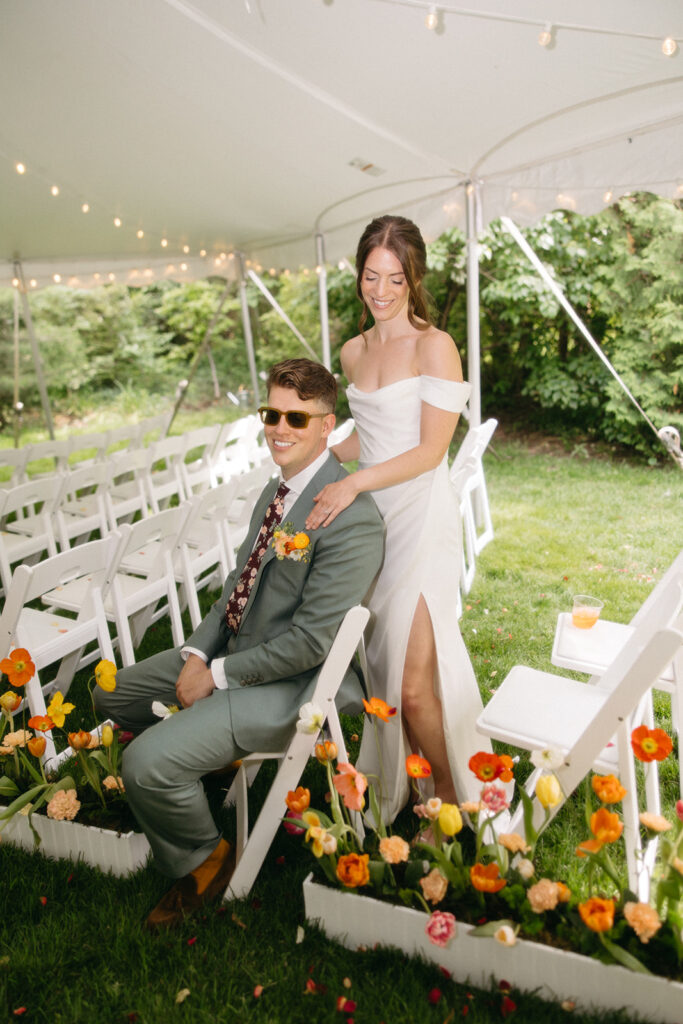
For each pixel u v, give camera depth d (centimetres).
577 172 432
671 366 604
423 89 354
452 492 223
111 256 792
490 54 315
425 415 214
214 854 202
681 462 317
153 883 207
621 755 169
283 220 640
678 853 170
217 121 420
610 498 591
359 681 220
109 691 215
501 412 966
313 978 179
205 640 222
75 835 214
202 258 842
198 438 579
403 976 174
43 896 202
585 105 361
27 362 1328
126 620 292
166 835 193
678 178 387
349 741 273
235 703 195
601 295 652
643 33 284
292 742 192
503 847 177
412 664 214
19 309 1311
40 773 228
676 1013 157
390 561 216
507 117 382
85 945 190
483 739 231
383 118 392
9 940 194
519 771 250
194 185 540
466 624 370
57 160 486
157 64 357
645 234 591
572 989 166
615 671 204
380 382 222
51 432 853
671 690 206
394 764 216
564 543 488
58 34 338
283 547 201
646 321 606
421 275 215
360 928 184
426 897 172
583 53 306
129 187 546
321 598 197
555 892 162
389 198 547
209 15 313
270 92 378
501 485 662
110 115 416
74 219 631
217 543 378
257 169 498
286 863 214
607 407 704
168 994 176
